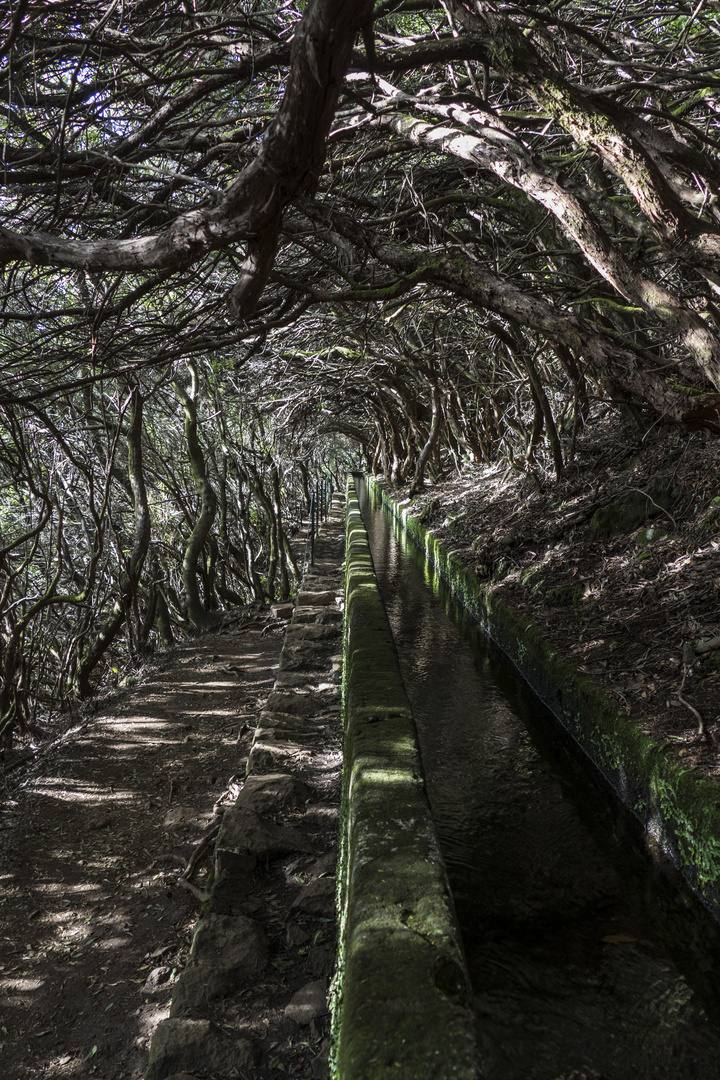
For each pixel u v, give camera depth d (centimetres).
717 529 584
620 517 718
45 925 384
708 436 696
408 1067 150
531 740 501
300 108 285
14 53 379
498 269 593
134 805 523
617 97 527
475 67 527
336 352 1377
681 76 415
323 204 404
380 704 382
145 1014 314
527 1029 247
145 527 1024
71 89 348
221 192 324
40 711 1066
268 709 640
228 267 568
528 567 765
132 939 369
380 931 197
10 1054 295
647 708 414
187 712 723
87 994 329
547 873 344
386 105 429
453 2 373
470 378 1305
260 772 504
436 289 786
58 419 1068
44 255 328
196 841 462
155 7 423
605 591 623
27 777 589
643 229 544
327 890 354
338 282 679
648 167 374
